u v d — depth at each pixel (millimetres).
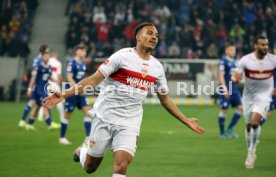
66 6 55156
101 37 49375
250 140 16172
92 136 11250
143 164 16531
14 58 47000
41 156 17984
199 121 30859
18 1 53125
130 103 11000
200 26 49781
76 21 50188
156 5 52250
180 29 49344
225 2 51781
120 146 10781
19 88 46312
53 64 29000
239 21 50281
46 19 54188
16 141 22000
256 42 16797
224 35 49281
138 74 10930
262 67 16844
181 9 52719
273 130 27203
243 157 18000
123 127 10906
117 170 10578
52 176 14539
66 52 50531
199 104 42938
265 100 16766
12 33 49656
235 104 23969
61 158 17562
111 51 48375
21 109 38219
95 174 14867
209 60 42250
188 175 14750
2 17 51719
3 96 46438
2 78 46781
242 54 47469
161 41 48281
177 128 27438
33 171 15242
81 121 31000
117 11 51062
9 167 15867
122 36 49531
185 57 47812
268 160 17469
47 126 28375
